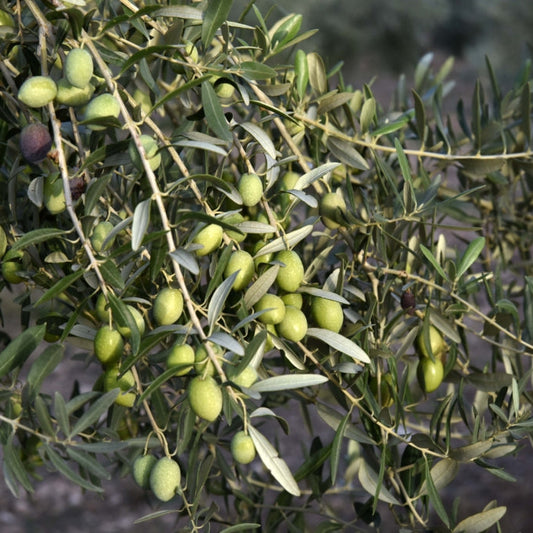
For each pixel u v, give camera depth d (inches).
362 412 46.9
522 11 291.0
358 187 53.4
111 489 136.0
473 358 147.4
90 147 46.5
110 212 45.7
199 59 48.2
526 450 137.2
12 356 43.1
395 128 51.3
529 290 49.4
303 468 49.6
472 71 295.7
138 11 42.8
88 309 48.1
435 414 47.6
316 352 47.5
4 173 50.5
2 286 50.1
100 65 42.9
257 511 56.5
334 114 52.7
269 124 53.9
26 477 43.4
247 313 43.7
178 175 48.9
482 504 121.4
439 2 239.9
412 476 48.8
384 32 218.1
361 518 52.5
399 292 49.8
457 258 51.4
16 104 45.1
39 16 43.6
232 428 53.6
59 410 42.9
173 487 44.3
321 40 210.1
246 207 49.0
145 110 50.3
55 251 47.6
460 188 58.1
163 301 42.5
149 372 51.2
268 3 138.7
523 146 56.3
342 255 47.6
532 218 59.1
